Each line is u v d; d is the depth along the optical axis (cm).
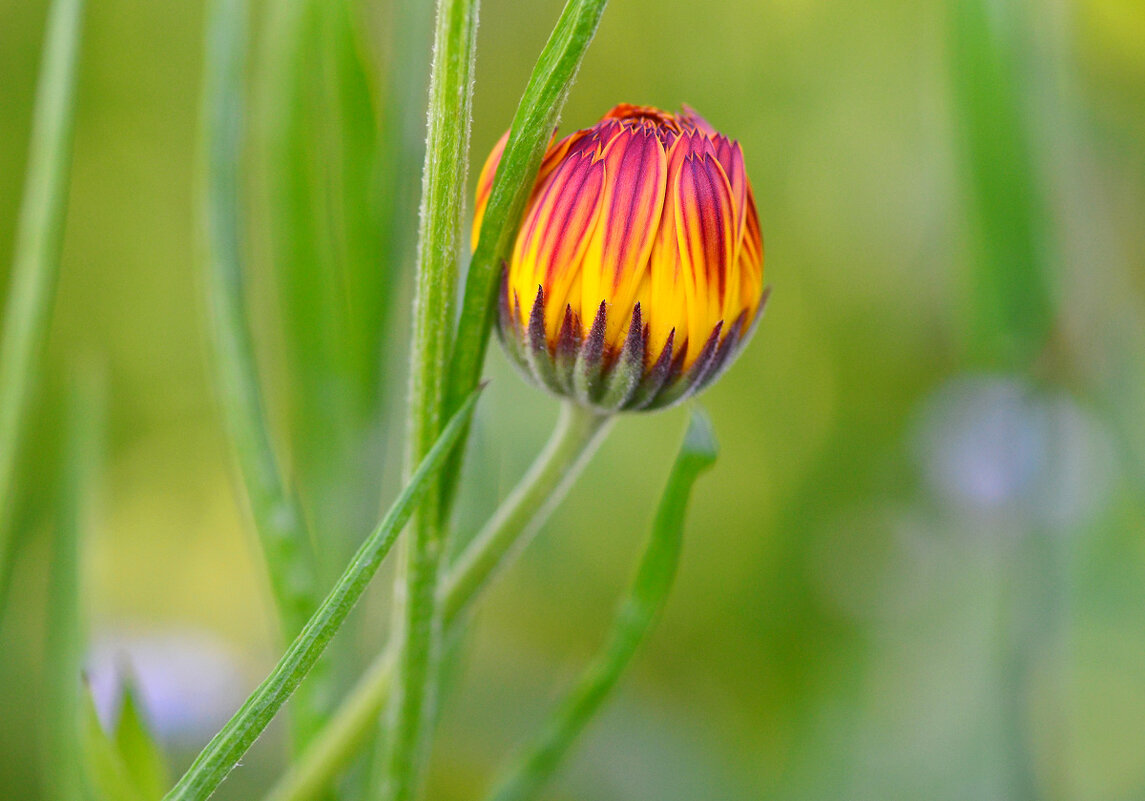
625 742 50
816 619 56
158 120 54
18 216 49
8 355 31
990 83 36
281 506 31
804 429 59
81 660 32
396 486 39
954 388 54
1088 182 41
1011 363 39
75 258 53
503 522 29
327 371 33
